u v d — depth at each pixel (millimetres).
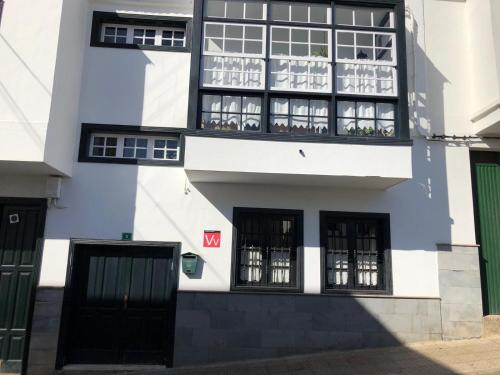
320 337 6867
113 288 7039
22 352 6742
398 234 7277
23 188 7039
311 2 6988
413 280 7148
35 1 6504
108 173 7207
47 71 6324
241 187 7258
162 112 7453
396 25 7020
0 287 6895
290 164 6488
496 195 7711
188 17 7734
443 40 7957
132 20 7742
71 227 7004
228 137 6496
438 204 7426
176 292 6902
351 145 6570
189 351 6758
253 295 6914
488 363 5992
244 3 6961
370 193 7375
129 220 7090
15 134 6133
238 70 6812
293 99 6852
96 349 6891
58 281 6832
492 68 7293
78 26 7285
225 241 7094
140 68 7555
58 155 6617
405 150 6598
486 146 7637
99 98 7410
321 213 7238
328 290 7023
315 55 6926
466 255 7266
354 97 6836
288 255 7254
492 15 7359
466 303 7133
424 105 7688
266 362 6609
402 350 6699
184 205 7172
